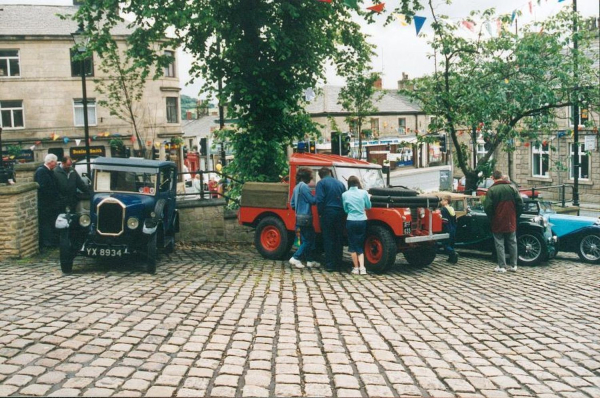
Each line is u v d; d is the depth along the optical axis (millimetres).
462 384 4480
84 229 9312
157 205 9633
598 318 7270
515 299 8383
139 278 8766
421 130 54625
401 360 5086
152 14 13180
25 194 10766
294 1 14195
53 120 40875
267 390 4145
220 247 14203
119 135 41594
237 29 14273
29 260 10391
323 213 10211
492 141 18281
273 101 14789
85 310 6453
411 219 10438
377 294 8297
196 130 59656
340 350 5270
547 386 4574
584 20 16797
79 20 14539
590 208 30203
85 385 4109
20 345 5020
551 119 18531
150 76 41969
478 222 13438
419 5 14773
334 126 16656
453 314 7199
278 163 15734
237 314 6562
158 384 4180
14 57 40188
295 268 10555
